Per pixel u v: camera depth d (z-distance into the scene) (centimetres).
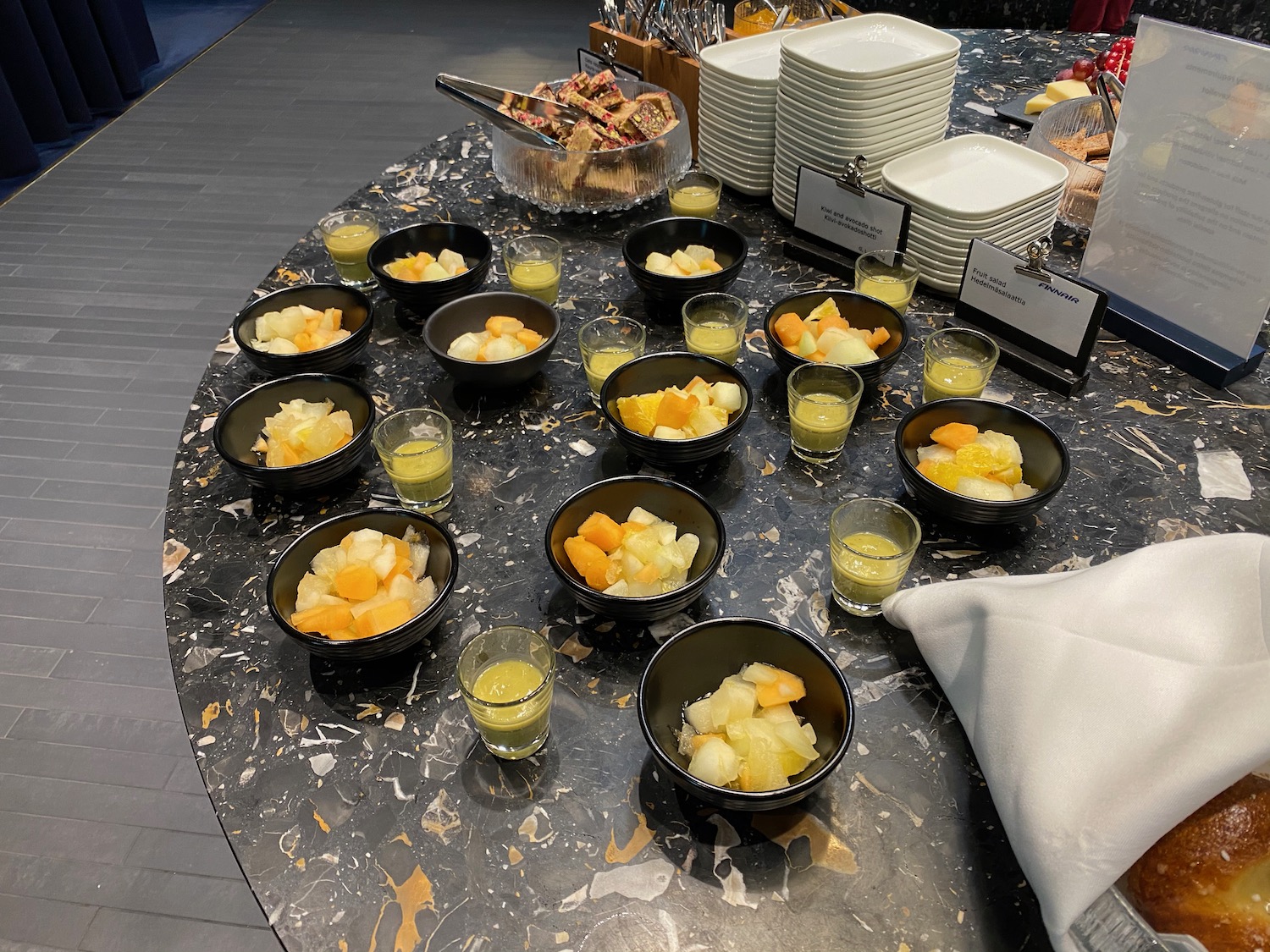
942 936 86
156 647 236
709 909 89
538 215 216
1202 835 79
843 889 90
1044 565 125
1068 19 392
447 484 138
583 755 103
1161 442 145
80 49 479
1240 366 153
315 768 103
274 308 168
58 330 345
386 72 534
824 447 142
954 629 103
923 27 191
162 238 398
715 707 99
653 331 176
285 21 609
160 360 332
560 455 148
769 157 206
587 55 250
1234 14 361
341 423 143
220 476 146
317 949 87
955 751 103
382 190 227
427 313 180
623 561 116
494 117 205
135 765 211
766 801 87
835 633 117
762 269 193
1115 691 84
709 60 206
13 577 253
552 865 93
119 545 263
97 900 188
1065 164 191
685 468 144
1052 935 79
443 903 90
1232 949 76
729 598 122
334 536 120
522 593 124
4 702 223
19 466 288
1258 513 131
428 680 113
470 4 622
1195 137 142
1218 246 147
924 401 156
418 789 100
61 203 422
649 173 204
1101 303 144
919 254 178
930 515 134
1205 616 86
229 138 473
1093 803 80
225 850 197
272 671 114
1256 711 75
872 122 177
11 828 200
